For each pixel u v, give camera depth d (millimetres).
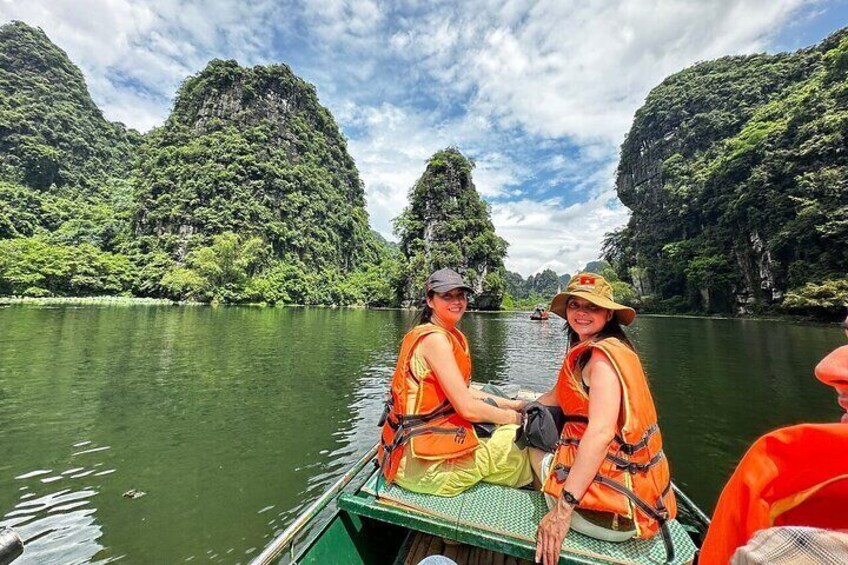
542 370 13711
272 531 4555
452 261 64188
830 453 878
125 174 104938
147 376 11594
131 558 4105
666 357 15812
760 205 44750
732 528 1019
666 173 69250
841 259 35094
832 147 37375
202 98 88750
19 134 81500
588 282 2055
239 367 13188
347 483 2857
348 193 109000
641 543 1817
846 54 40375
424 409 2203
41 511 4910
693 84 74750
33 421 7855
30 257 51250
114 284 56969
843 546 692
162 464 6176
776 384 11164
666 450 6836
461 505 2119
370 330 25703
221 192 72188
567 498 1672
